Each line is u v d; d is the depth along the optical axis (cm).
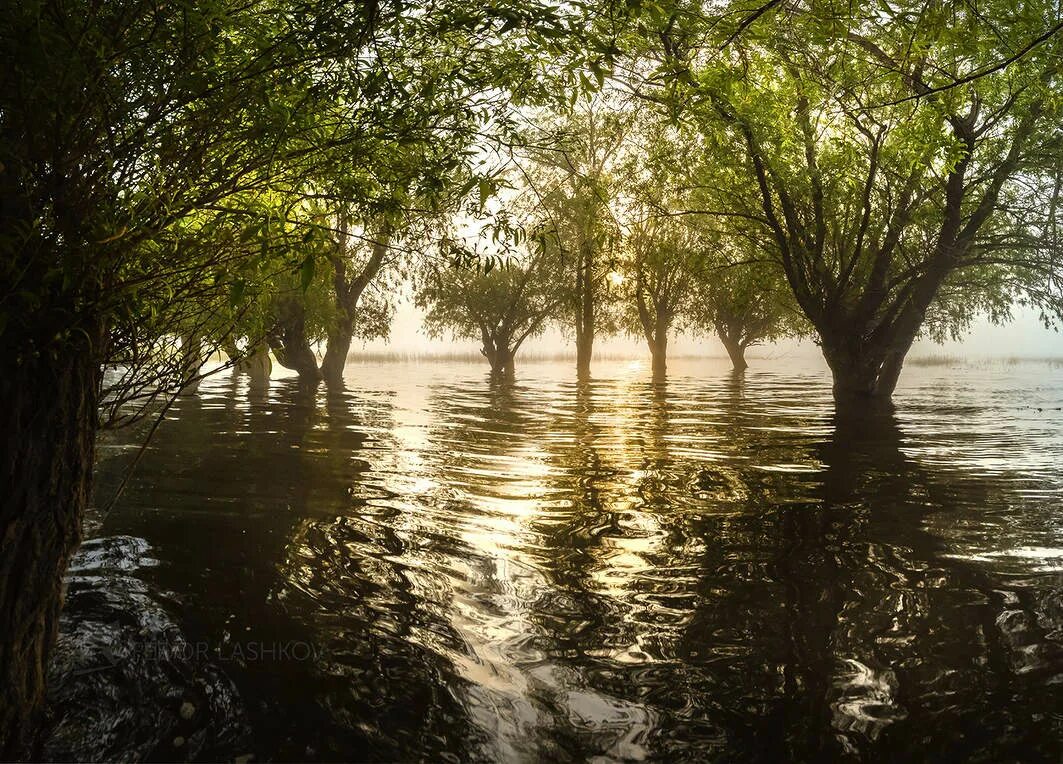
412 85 534
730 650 540
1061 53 996
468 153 546
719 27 684
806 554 759
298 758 402
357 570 702
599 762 403
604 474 1177
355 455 1325
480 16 458
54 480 408
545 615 602
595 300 3703
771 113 1688
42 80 353
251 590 643
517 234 537
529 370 5016
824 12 691
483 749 414
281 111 434
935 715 451
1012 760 405
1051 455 1345
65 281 364
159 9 406
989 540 804
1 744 392
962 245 1958
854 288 2197
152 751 405
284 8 497
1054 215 1944
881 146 1784
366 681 488
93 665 496
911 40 703
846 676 501
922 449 1425
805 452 1397
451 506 953
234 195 508
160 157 429
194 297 478
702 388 3191
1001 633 566
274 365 4234
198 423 1719
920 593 650
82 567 686
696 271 2267
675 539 814
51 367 399
